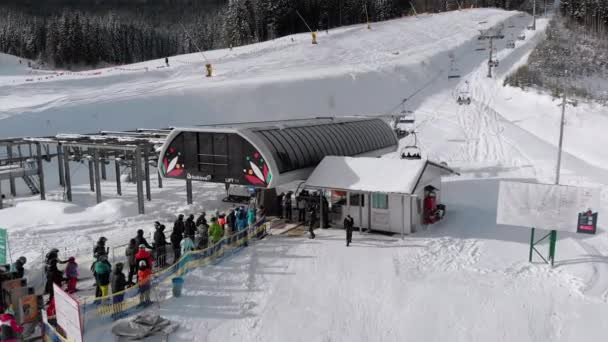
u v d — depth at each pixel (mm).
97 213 26266
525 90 64500
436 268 18328
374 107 63906
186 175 24375
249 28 134750
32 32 140750
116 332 13109
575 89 64750
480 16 142625
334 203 23969
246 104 56031
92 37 133125
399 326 14305
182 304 15328
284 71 72625
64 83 65625
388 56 87250
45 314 13023
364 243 21188
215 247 19016
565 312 14984
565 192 17922
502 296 15977
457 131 50969
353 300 15773
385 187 21781
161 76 73000
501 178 34156
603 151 42250
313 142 25656
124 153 31906
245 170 22797
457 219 25031
